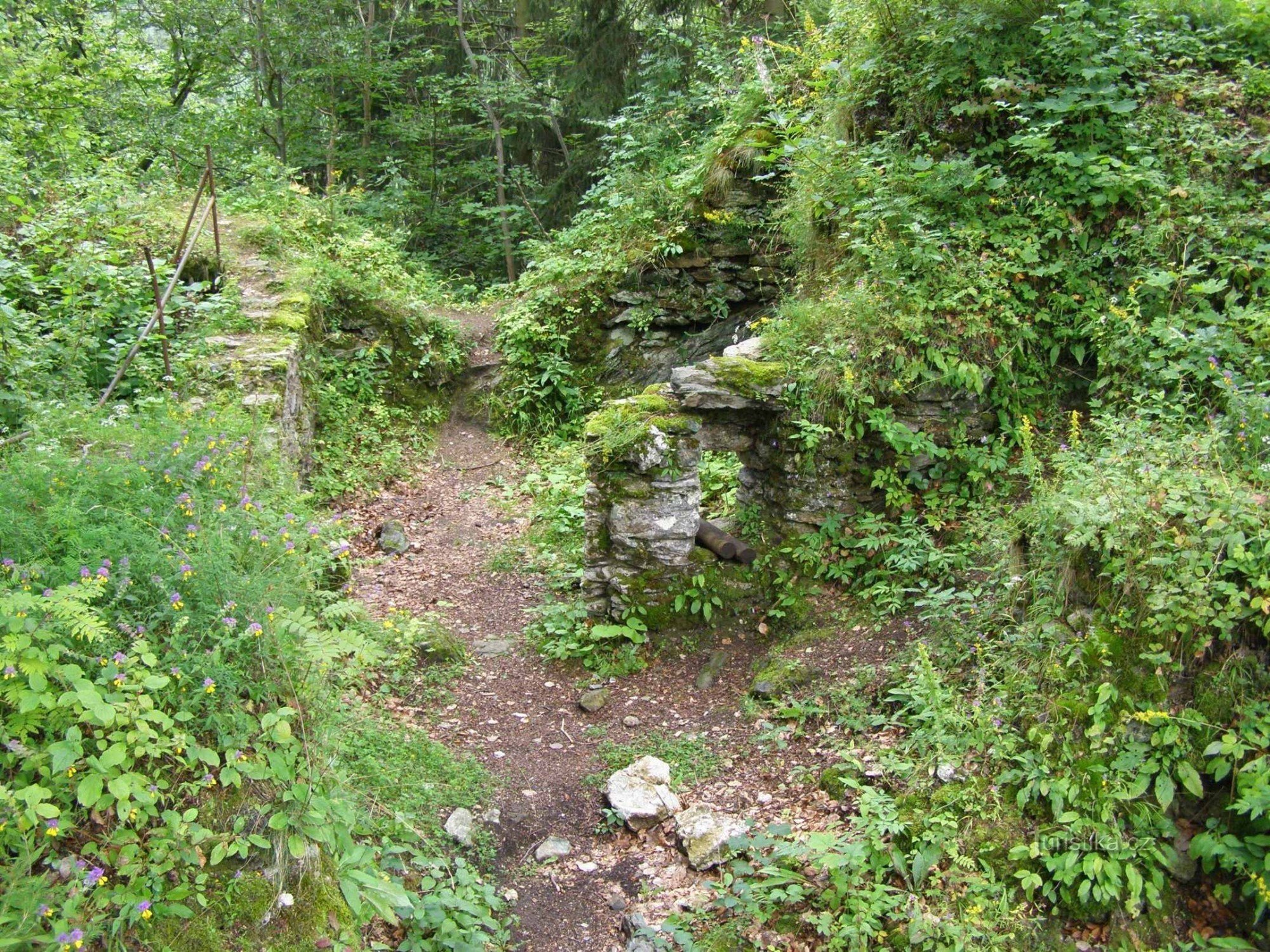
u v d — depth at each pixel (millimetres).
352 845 3346
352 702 4617
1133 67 6336
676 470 5730
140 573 3279
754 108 9273
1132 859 3338
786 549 5883
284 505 4871
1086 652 3762
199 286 7582
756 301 9406
